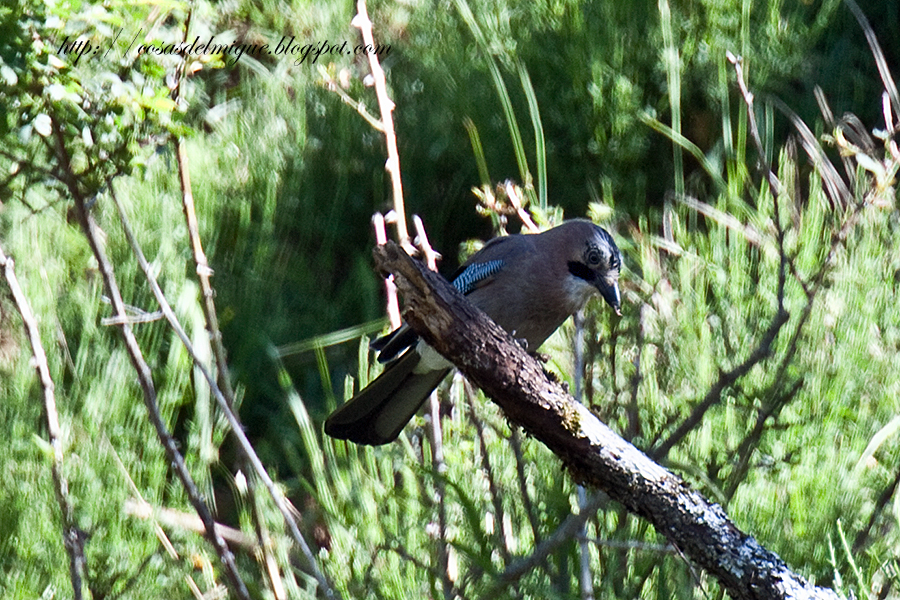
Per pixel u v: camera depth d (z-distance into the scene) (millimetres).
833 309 8602
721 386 6305
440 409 8859
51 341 8953
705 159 10727
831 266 8586
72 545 6551
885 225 9445
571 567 6707
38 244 9547
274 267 10422
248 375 9812
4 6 6109
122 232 9734
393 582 7023
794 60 11570
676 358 8242
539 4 11555
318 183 11188
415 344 7004
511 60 11352
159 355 9375
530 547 7207
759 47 11492
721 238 9789
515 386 4945
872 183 7895
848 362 8281
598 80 10914
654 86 11359
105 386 8688
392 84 11727
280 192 11031
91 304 9188
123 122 6695
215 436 8836
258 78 11820
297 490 9211
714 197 11031
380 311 10422
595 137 10992
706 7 11297
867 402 8172
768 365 8148
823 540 7098
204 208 10359
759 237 9672
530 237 8008
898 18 12242
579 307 7750
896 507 7418
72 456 7988
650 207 11070
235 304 9977
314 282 10688
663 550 6207
